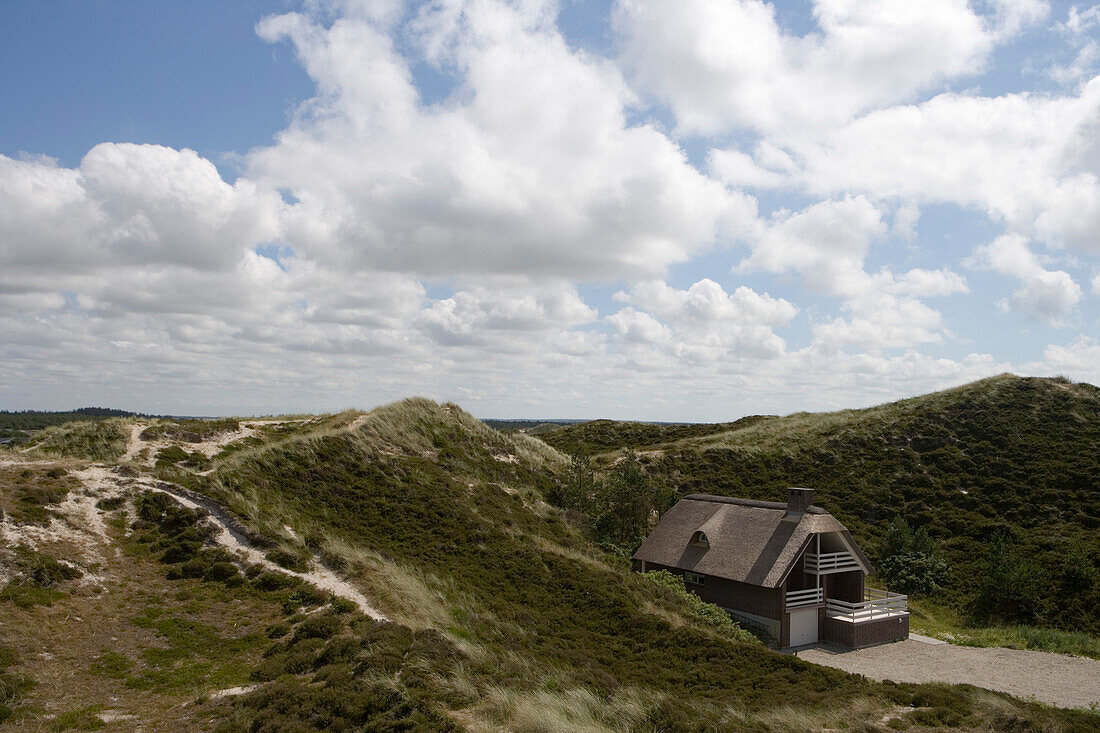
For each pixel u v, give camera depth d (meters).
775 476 55.97
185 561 22.67
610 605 26.47
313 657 16.08
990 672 26.42
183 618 19.00
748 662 22.09
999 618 36.44
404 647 16.52
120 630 17.84
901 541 43.66
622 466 52.31
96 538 22.92
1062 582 37.91
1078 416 58.00
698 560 33.91
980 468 52.94
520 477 44.72
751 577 30.94
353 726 12.32
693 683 20.02
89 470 28.08
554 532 36.75
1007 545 41.16
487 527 33.12
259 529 25.25
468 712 12.94
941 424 61.56
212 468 33.09
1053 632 32.84
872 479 54.12
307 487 32.62
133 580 20.95
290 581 21.69
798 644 30.86
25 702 13.43
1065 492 47.28
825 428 64.94
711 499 37.78
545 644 21.64
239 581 21.62
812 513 32.34
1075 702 22.39
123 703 13.94
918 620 36.28
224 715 13.12
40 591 18.69
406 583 23.34
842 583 33.75
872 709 16.56
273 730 12.00
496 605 24.56
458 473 40.81
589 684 17.38
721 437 66.50
